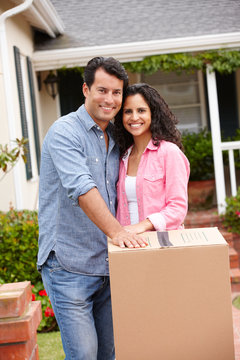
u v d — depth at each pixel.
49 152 2.34
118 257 1.87
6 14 5.01
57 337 3.99
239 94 8.12
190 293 1.87
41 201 2.42
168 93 8.20
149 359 1.89
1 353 1.73
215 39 6.34
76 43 6.86
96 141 2.44
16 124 5.32
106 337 2.59
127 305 1.88
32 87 6.37
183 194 2.38
